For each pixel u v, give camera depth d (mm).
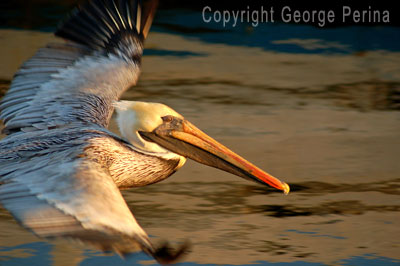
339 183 13055
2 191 6852
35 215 6473
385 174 13555
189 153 9312
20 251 9992
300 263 9914
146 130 9234
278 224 11242
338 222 11383
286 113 17188
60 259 9758
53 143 8445
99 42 10406
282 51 23203
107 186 6910
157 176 9367
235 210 11758
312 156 14336
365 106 18031
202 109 17219
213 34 24672
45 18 25219
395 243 10656
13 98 9539
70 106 9461
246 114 16953
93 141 8648
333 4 26688
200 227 11039
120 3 10914
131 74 10352
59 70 9852
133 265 9648
